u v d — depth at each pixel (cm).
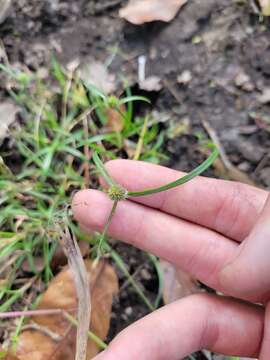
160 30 19
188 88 19
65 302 16
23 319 16
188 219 15
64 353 15
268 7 19
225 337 14
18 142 18
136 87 19
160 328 13
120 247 17
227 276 13
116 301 17
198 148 18
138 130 18
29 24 19
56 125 18
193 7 19
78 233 17
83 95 18
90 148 18
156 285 17
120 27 19
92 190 15
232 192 15
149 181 15
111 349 12
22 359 15
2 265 17
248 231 15
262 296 13
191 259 15
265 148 18
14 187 17
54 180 18
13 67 19
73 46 19
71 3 20
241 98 18
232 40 19
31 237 17
